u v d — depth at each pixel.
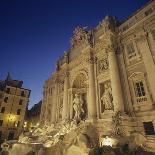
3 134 46.97
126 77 21.50
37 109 58.75
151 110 17.53
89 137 19.59
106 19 26.62
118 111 18.97
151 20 20.81
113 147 13.55
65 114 30.48
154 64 18.69
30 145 21.08
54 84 41.22
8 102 50.97
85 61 29.28
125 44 23.55
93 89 25.36
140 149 14.81
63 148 18.75
